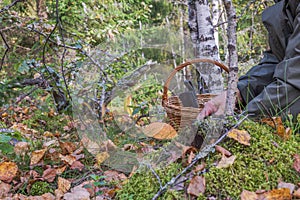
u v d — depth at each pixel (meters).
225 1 1.54
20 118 2.83
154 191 1.39
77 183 1.62
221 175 1.36
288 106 1.69
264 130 1.61
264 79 1.97
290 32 1.81
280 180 1.34
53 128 2.61
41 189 1.61
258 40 4.98
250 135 1.56
